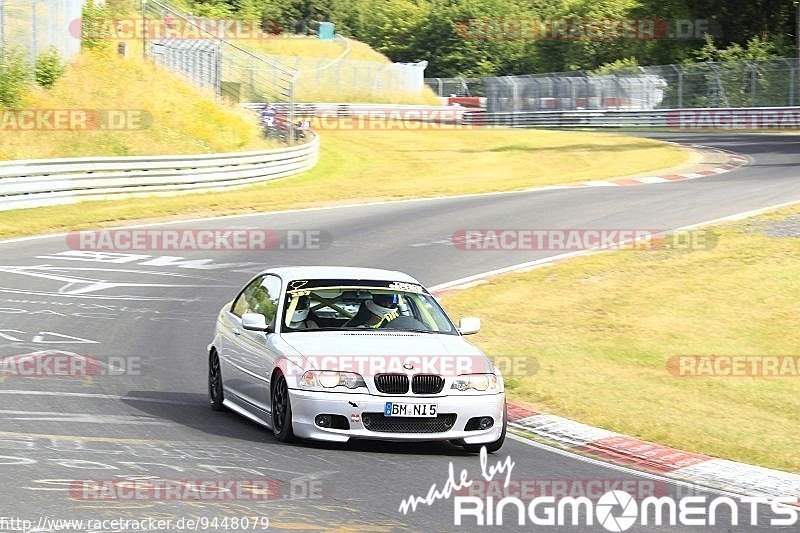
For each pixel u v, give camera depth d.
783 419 41.03
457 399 30.94
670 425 37.47
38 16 119.06
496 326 55.28
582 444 34.19
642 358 50.47
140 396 37.75
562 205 95.62
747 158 135.38
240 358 34.78
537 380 44.12
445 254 74.75
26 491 24.14
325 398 30.33
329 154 150.75
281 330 33.28
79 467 26.73
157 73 135.00
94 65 127.50
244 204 96.81
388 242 79.06
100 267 67.81
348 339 32.22
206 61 154.88
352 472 28.19
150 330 50.78
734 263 69.06
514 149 159.38
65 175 94.44
